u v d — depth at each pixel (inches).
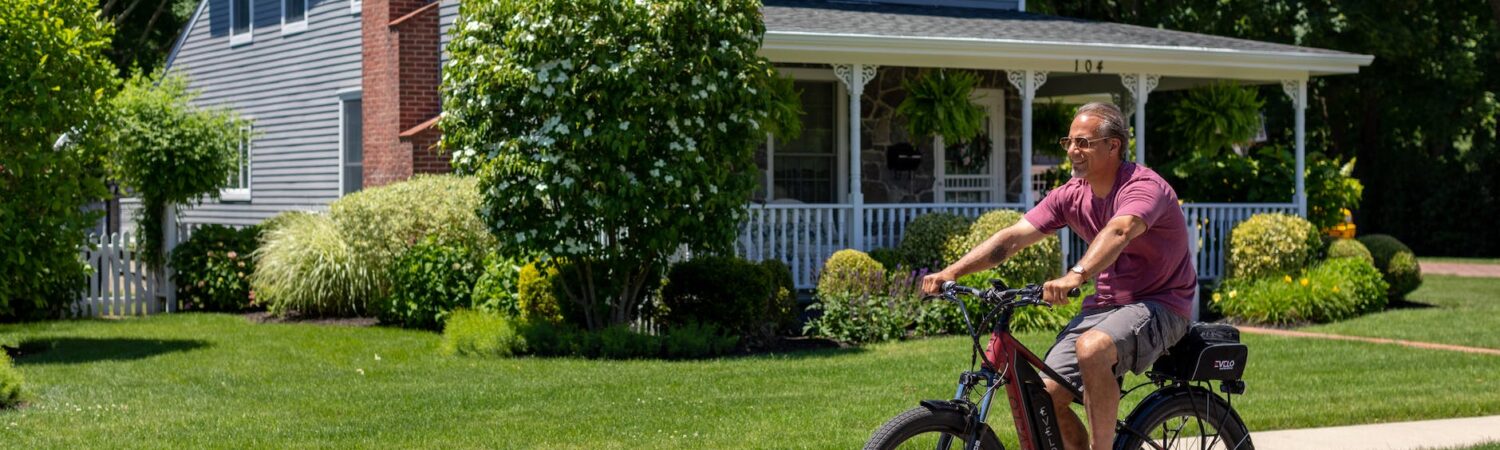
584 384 537.6
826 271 746.8
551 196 626.5
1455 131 1587.1
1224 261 911.0
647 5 620.4
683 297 691.4
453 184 791.7
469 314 687.1
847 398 498.3
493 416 459.8
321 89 1079.6
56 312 856.3
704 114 640.4
